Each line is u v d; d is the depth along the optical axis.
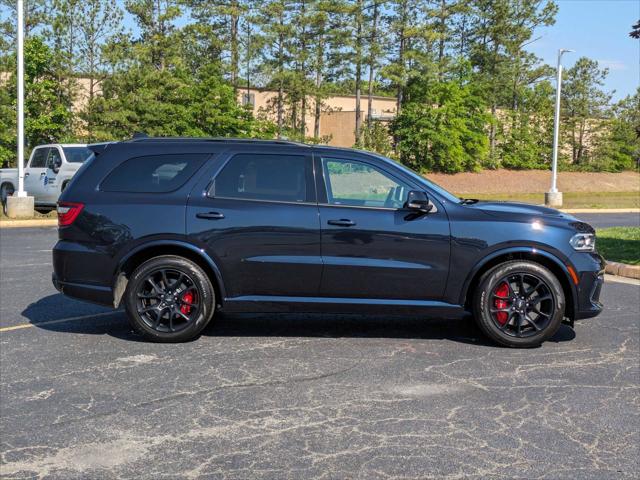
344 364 5.86
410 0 54.44
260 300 6.52
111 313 7.87
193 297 6.54
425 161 58.06
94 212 6.58
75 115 40.94
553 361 6.02
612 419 4.63
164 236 6.47
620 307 8.51
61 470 3.84
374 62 54.09
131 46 42.38
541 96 66.62
